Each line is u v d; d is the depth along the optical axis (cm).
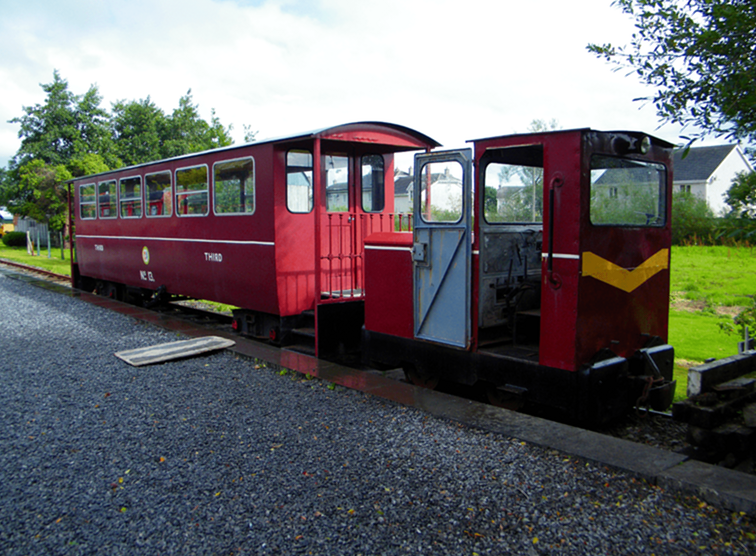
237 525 322
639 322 526
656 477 358
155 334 874
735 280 1299
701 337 797
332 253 825
